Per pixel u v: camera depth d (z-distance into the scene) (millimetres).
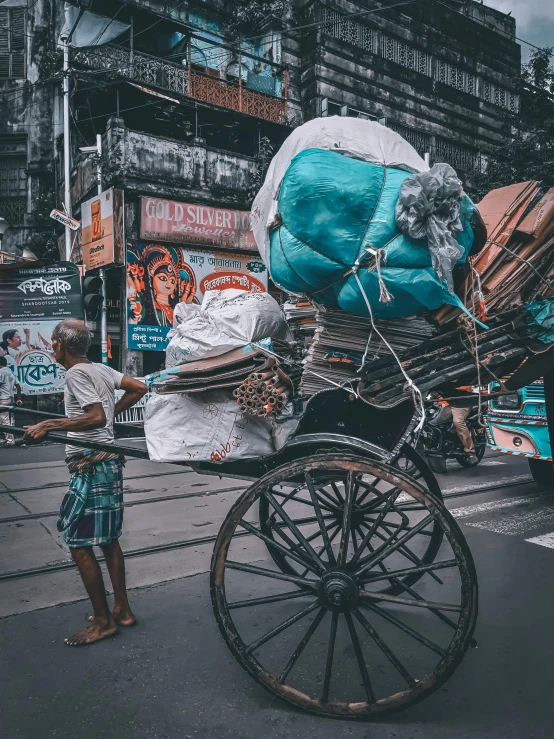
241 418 2727
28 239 16859
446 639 2961
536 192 2863
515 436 6195
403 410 2510
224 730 2236
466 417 7367
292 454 2670
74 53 14648
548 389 3355
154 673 2645
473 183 17547
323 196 2320
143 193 13820
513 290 2686
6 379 10734
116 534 2994
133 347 13539
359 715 2266
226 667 2699
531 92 16172
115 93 14688
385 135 2629
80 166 15281
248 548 4379
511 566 4008
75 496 2885
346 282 2404
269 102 16672
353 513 3352
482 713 2340
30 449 9812
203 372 2691
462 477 7043
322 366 2611
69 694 2477
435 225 2260
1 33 17484
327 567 2369
